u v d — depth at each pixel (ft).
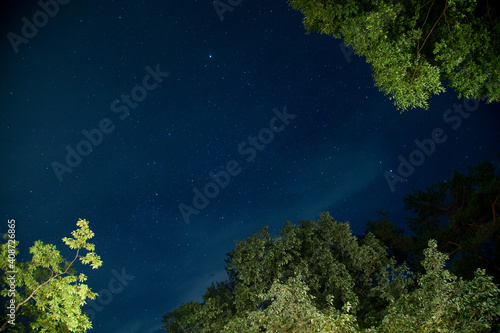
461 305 23.50
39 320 30.76
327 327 24.77
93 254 32.60
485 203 51.55
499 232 44.34
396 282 44.65
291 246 45.55
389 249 61.21
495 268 43.70
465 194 62.64
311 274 45.34
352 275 48.96
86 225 32.86
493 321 24.41
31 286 31.07
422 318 25.52
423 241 59.00
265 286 44.27
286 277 45.83
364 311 44.21
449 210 63.72
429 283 26.20
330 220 51.03
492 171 61.36
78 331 32.01
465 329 22.74
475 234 48.83
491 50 31.45
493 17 32.24
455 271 45.37
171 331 47.16
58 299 31.14
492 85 32.55
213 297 49.03
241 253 46.01
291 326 26.61
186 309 47.21
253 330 32.42
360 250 47.42
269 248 46.68
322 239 51.06
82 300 31.86
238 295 44.04
